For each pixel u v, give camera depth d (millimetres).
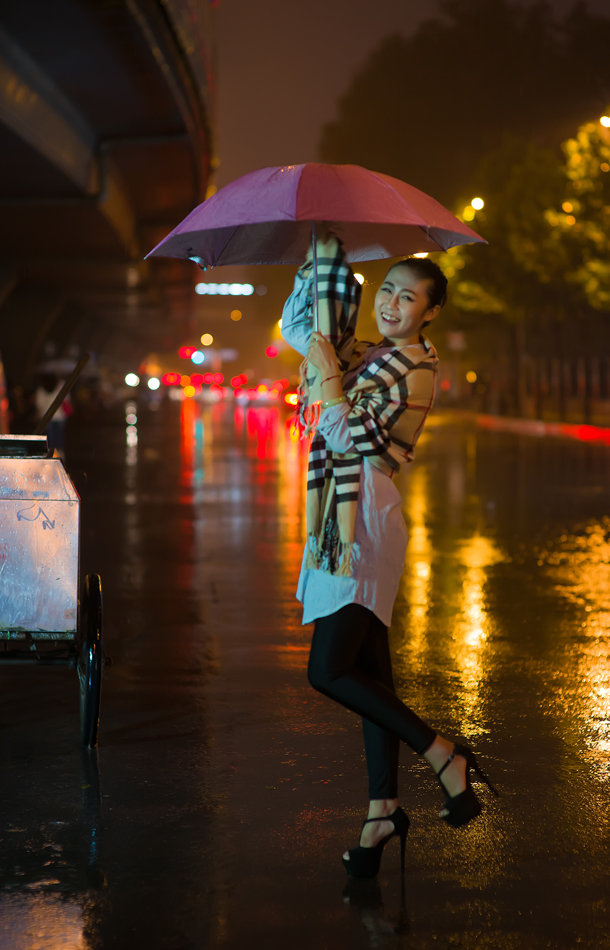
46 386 29234
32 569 5375
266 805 4914
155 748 5715
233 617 9070
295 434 4281
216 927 3760
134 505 17141
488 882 4125
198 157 34875
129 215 41750
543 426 44688
